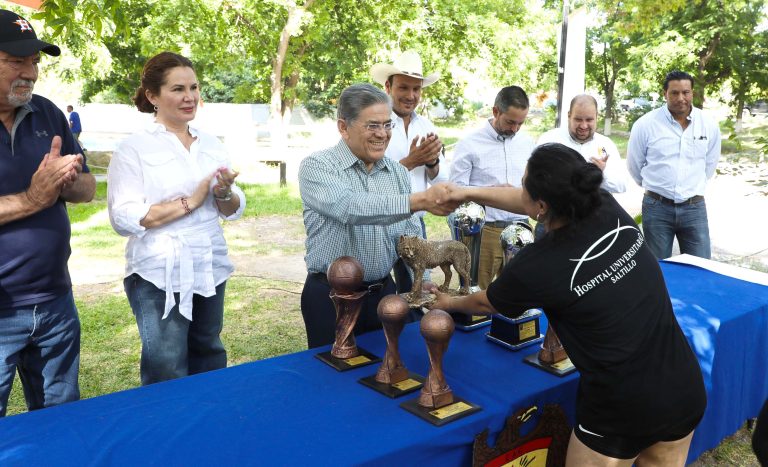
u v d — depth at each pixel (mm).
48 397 2377
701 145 4137
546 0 19297
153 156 2400
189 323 2547
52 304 2291
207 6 10977
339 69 13883
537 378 1927
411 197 2064
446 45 13602
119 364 3914
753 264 6328
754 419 3088
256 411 1681
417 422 1627
